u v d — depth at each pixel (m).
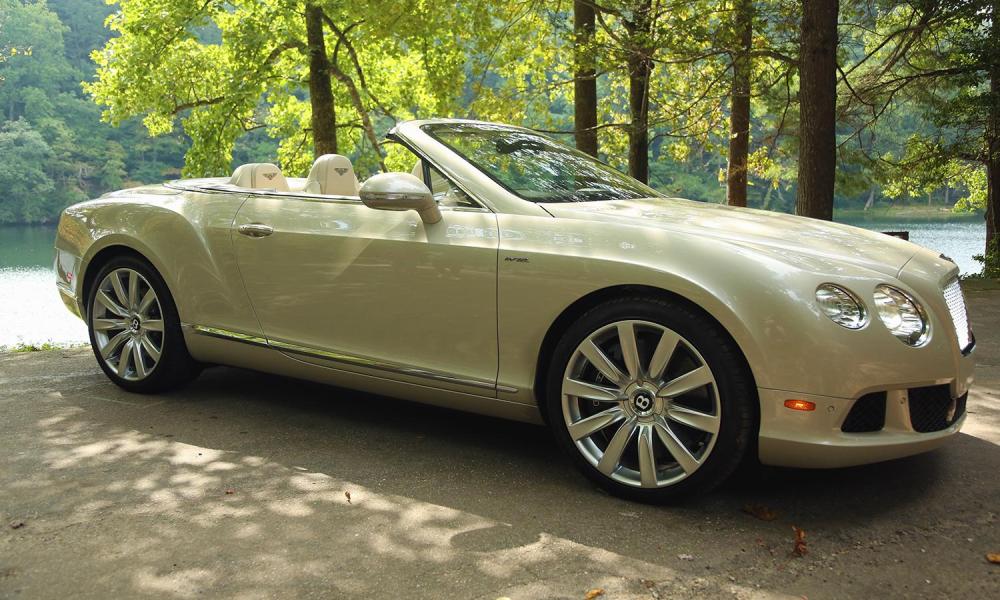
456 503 2.92
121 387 4.38
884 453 2.72
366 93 21.23
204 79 21.55
